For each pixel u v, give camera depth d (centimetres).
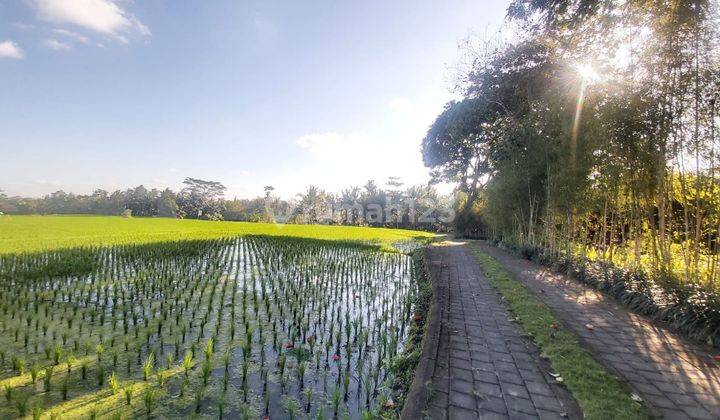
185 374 439
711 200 714
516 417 330
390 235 3806
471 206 3953
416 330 604
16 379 413
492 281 1031
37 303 717
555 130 1205
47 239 2034
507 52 1517
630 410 335
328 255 1642
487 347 505
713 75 656
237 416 361
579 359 452
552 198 1358
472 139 2467
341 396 405
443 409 342
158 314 687
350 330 623
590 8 999
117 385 403
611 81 853
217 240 2130
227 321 656
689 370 441
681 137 730
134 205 8856
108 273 1060
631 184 873
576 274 1101
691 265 749
